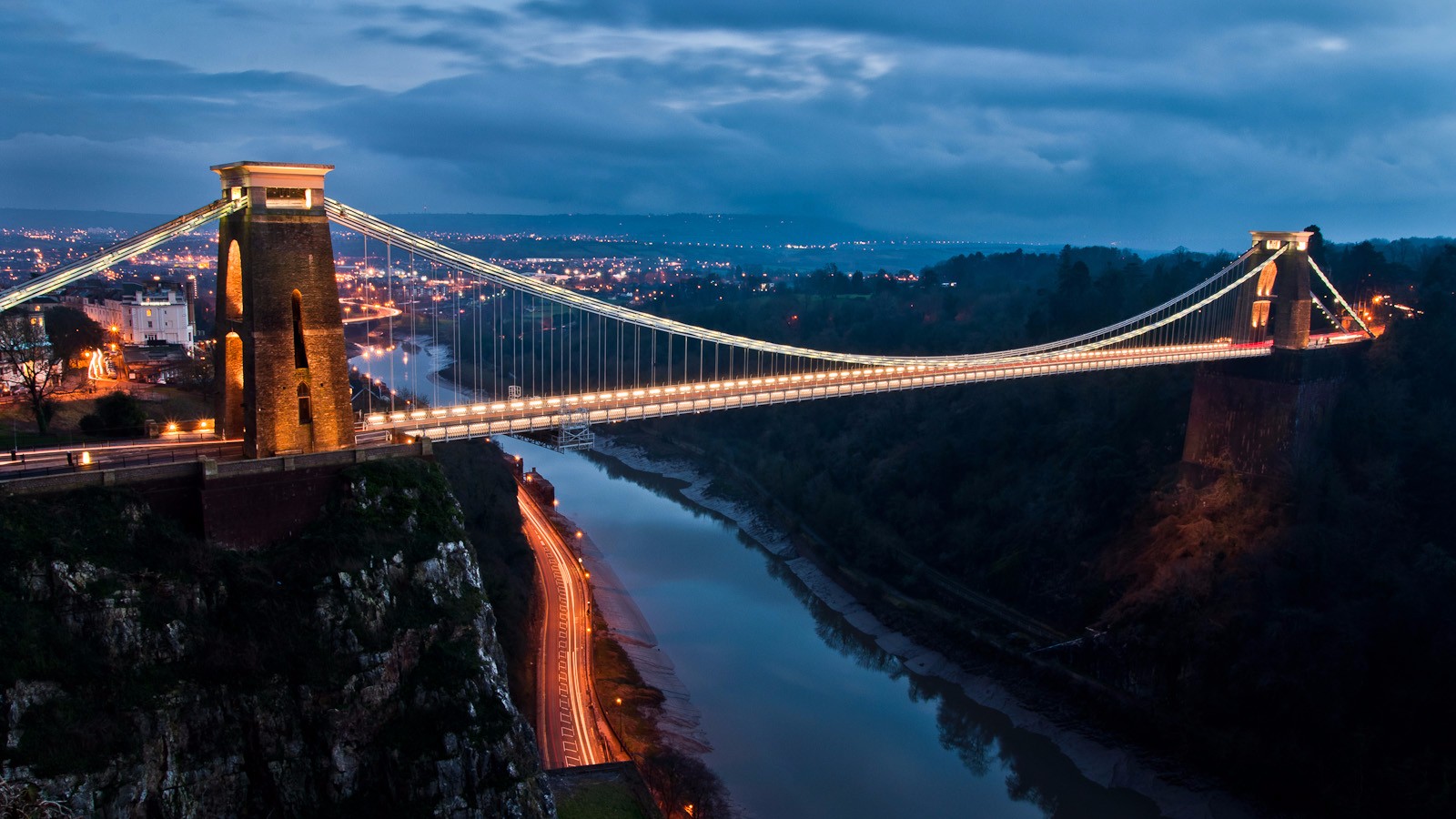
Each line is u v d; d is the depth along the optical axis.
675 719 80.88
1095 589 100.81
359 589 49.38
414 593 51.66
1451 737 76.69
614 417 74.88
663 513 140.88
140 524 46.88
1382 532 94.50
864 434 147.50
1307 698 80.31
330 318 54.94
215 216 52.84
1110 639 92.56
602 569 113.81
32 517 44.22
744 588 114.06
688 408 79.94
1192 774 80.50
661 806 64.69
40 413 74.69
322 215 54.75
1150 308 154.00
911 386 94.94
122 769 41.34
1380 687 81.00
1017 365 102.44
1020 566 108.94
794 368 181.88
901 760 80.12
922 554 119.75
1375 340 114.12
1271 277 110.69
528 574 99.75
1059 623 102.19
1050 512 113.31
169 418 88.44
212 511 49.25
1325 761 77.00
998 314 190.12
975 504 122.25
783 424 163.38
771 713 85.44
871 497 133.25
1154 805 77.56
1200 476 108.56
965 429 135.62
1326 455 105.19
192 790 43.44
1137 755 83.19
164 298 136.12
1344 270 142.38
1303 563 91.12
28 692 40.25
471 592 53.94
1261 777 77.69
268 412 52.84
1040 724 88.00
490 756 48.44
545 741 70.50
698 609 106.50
